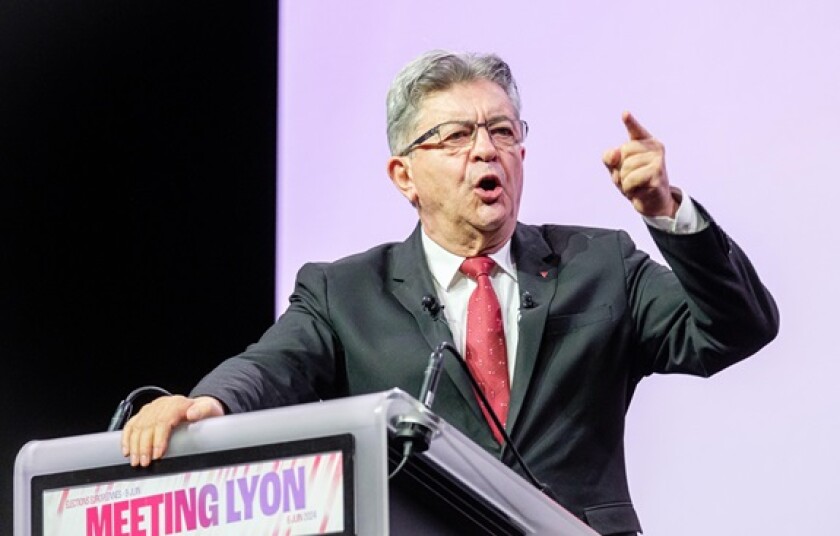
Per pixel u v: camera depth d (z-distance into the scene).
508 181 5.00
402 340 4.84
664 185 4.11
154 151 8.52
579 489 4.65
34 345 8.38
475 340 4.85
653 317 4.86
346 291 5.04
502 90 5.13
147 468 3.41
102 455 3.52
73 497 3.50
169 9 8.55
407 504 3.46
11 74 8.47
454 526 3.59
